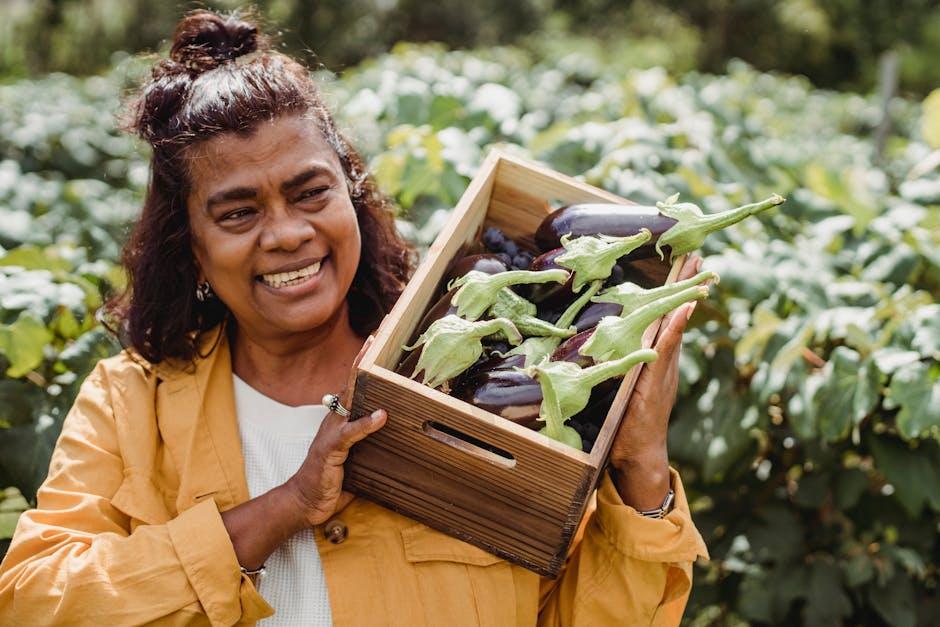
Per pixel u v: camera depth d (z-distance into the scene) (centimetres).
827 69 1574
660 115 356
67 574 138
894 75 501
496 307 143
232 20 155
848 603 241
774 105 644
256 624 146
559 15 1484
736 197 272
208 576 138
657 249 149
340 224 145
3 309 210
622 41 1413
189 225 150
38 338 208
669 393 143
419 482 140
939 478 228
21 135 436
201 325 160
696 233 148
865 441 242
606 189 252
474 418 128
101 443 154
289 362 158
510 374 135
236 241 142
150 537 140
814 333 230
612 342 134
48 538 144
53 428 207
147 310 156
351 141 172
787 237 273
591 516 152
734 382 237
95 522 147
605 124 305
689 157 277
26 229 273
